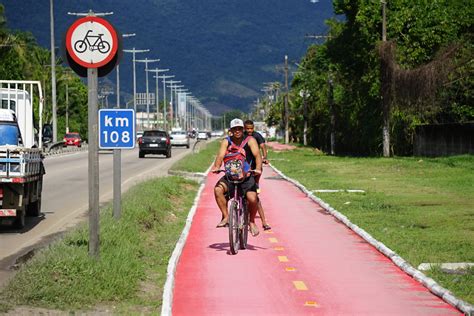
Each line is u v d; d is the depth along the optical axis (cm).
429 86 5072
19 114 2245
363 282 1193
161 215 1947
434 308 1023
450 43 5353
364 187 3000
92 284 1034
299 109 10994
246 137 1488
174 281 1184
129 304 1007
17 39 9406
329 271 1283
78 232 1425
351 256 1433
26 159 1789
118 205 1691
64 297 989
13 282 1026
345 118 7438
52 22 7188
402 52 5666
